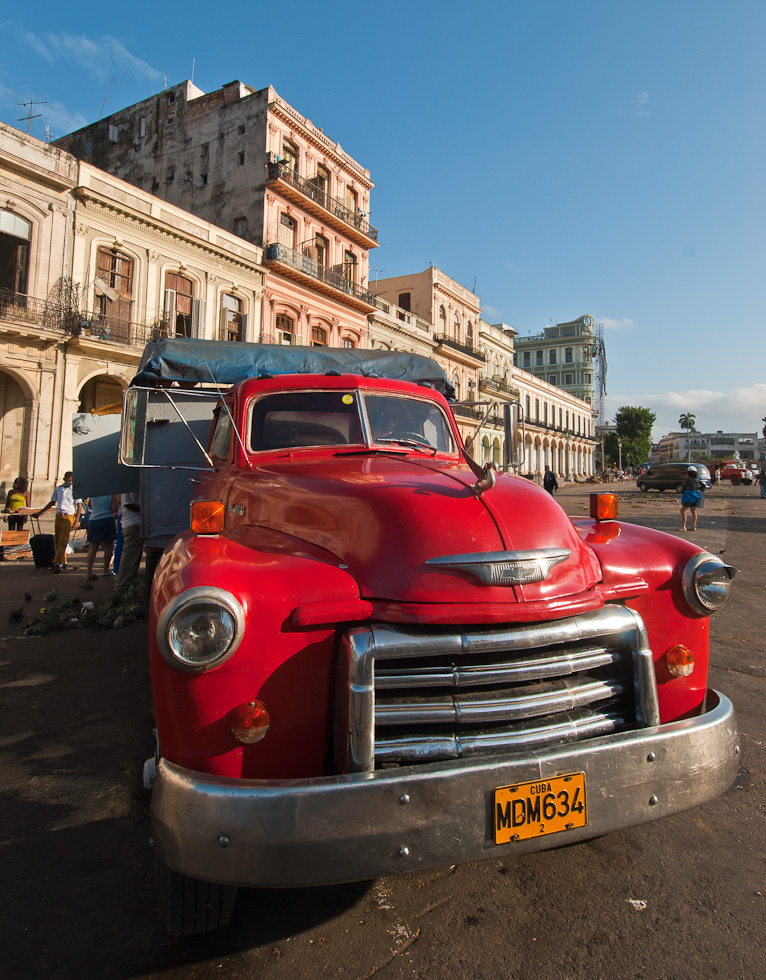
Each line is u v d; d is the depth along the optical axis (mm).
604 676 2107
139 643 5535
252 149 26812
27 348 18578
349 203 32031
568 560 2133
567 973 1935
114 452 7094
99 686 4457
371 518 2119
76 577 8953
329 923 2178
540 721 1966
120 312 20969
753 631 6066
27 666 4898
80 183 19594
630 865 2506
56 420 19219
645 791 1908
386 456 3227
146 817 2816
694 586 2391
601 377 89438
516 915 2213
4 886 2352
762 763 3334
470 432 43031
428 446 3518
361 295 31938
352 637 1841
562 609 1963
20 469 18875
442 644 1837
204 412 5141
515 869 2492
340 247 31156
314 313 29172
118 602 6715
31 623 5980
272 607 1875
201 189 28234
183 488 5016
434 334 40156
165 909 1999
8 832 2703
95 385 21844
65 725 3795
